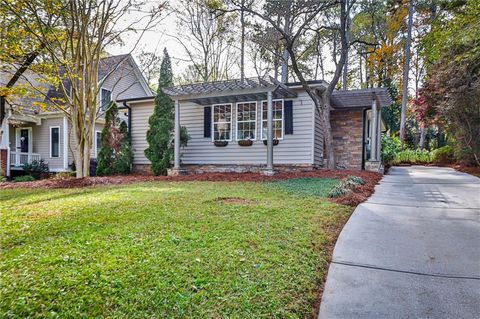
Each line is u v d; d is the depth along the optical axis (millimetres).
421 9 18297
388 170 12672
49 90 14875
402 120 20281
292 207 4824
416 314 2184
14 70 11867
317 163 10836
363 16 19344
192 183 8234
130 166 12609
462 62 9859
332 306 2303
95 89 10852
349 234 3820
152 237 3307
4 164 13531
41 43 9711
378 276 2754
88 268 2506
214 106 11672
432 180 8641
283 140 10609
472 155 12164
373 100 10703
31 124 16078
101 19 10359
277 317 2016
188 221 3945
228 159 11461
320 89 10453
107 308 2020
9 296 2104
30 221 4109
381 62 21969
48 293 2145
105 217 4207
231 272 2525
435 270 2834
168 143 11508
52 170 15250
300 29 10289
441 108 11422
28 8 8906
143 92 19188
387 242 3541
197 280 2371
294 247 3133
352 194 5898
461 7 9797
